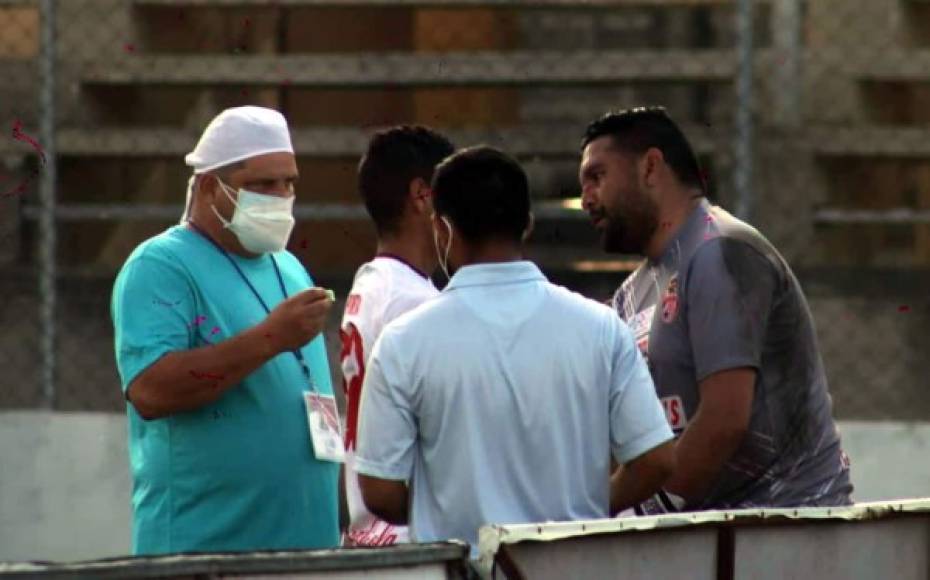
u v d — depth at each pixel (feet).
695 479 46.34
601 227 49.73
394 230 49.11
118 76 113.80
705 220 48.32
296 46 124.57
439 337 39.86
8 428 75.25
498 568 34.86
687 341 47.67
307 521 46.39
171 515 45.34
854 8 123.44
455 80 118.42
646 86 120.37
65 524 74.38
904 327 92.38
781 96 116.26
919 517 42.09
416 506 40.37
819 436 48.70
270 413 45.68
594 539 36.14
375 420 40.01
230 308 45.88
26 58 109.81
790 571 39.60
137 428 46.42
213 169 45.83
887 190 120.78
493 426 39.65
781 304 47.60
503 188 40.73
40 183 90.58
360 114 120.57
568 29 126.52
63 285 87.92
